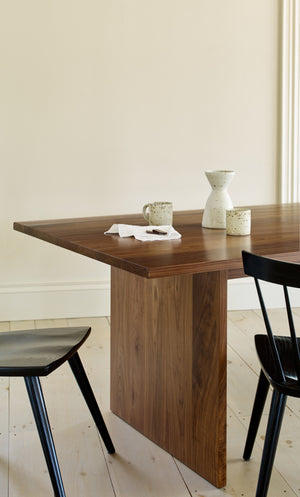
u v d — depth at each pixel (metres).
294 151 3.84
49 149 3.58
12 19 3.43
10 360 1.77
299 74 3.78
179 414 2.13
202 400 2.01
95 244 1.94
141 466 2.12
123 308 2.39
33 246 3.63
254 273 1.65
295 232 2.19
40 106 3.53
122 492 1.97
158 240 2.02
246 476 2.05
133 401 2.39
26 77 3.49
